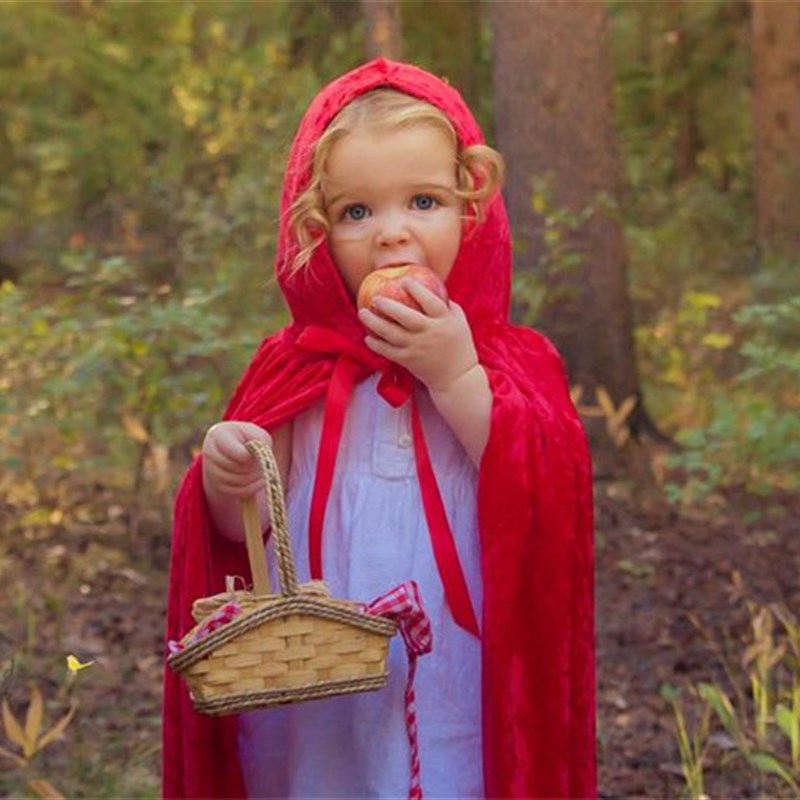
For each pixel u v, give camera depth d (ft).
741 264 55.06
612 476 35.58
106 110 52.21
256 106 49.83
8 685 14.56
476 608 11.78
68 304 31.65
